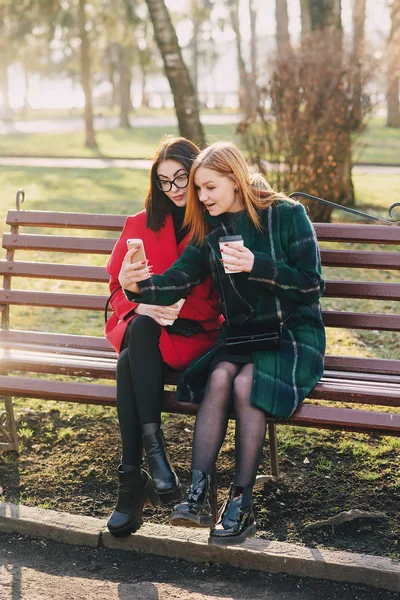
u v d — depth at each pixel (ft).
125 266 10.11
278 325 10.18
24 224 12.87
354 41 33.86
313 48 32.32
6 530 10.69
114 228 12.54
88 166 57.52
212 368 10.13
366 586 9.56
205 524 9.19
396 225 11.72
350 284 11.40
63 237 12.75
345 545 10.21
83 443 13.04
